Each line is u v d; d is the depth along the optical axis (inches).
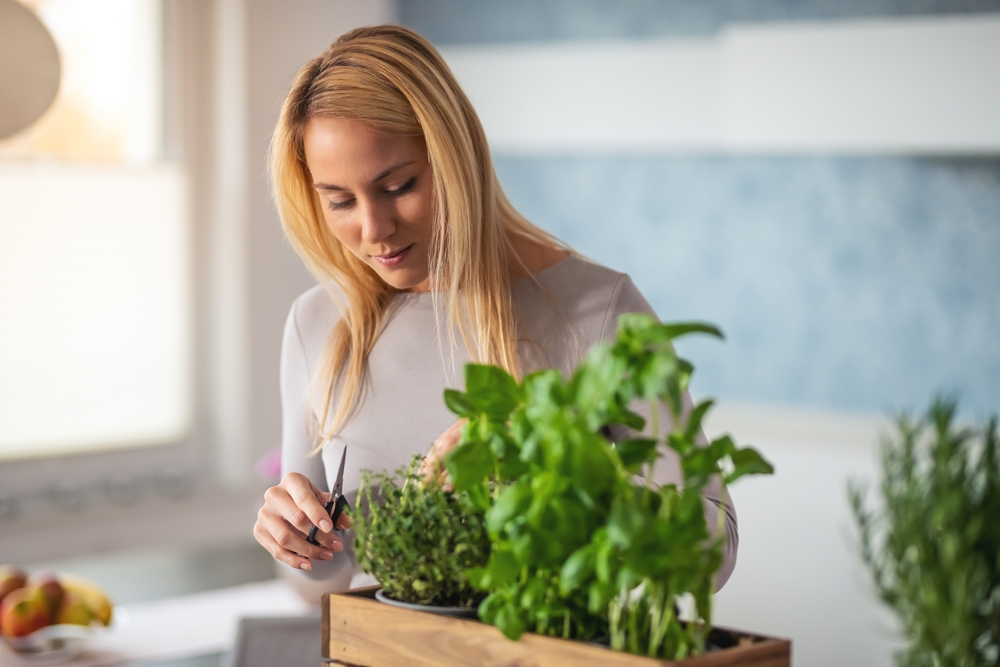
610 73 123.8
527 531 27.0
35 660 73.5
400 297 53.9
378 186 45.4
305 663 65.1
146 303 116.2
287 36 119.6
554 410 26.9
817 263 116.0
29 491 106.8
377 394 52.7
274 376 121.0
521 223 53.1
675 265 124.7
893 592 67.9
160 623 83.7
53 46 67.6
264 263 119.1
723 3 118.4
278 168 50.0
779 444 109.5
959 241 108.3
